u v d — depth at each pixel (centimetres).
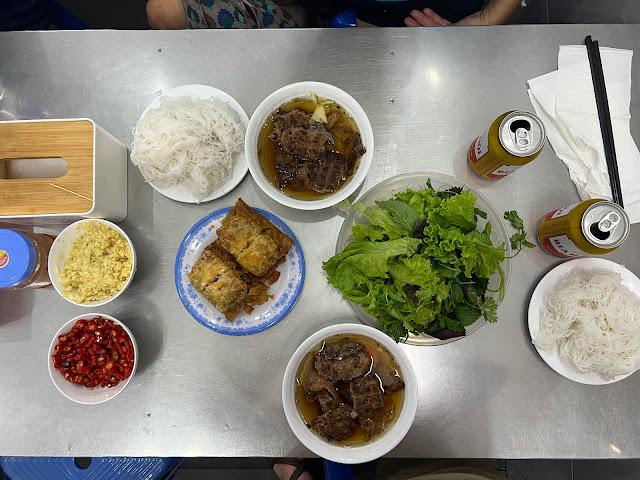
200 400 61
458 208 54
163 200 64
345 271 56
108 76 66
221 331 58
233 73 66
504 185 64
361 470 75
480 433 60
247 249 56
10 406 61
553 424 60
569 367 58
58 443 60
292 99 59
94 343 57
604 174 62
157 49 66
